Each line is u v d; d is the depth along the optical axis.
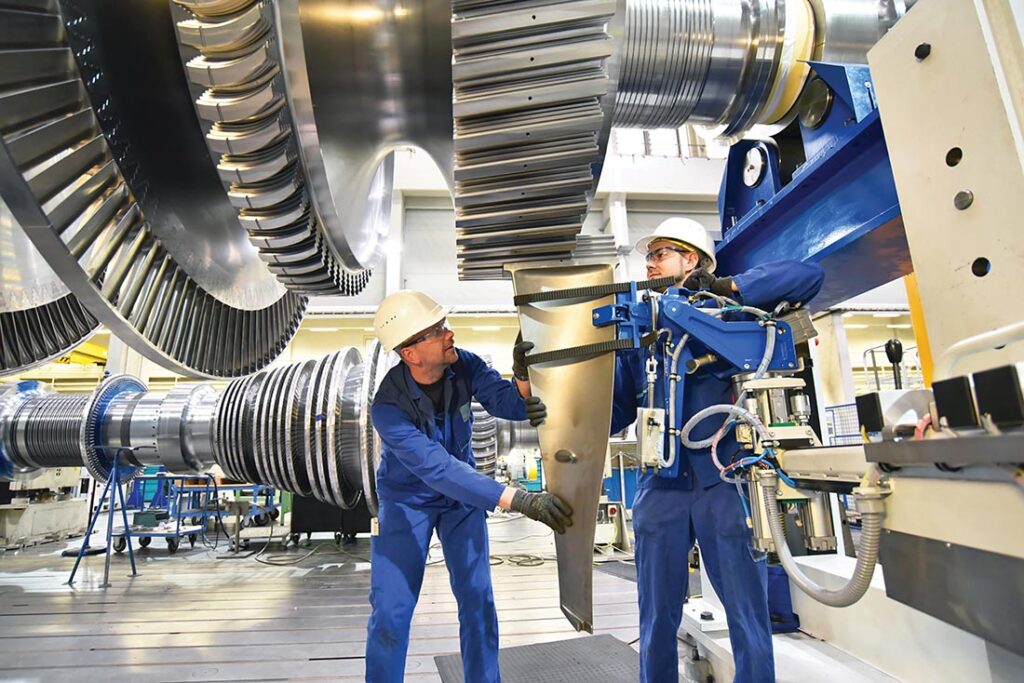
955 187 0.94
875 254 1.56
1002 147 0.87
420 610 2.84
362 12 1.27
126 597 3.15
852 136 1.37
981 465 0.61
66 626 2.61
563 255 1.35
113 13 1.17
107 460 3.85
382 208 1.93
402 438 1.47
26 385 4.27
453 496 1.39
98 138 1.18
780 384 1.11
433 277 7.85
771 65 1.80
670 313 1.19
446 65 1.36
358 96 1.38
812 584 0.93
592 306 1.23
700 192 7.89
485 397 1.67
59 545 5.27
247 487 4.95
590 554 1.17
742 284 1.26
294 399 3.33
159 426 3.66
